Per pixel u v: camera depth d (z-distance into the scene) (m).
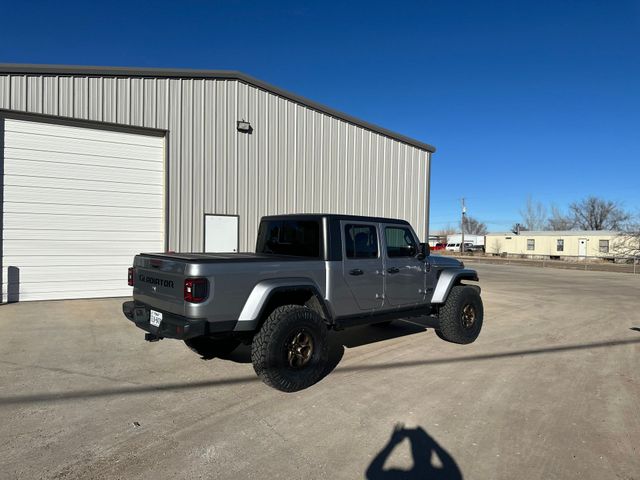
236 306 4.46
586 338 7.59
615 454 3.45
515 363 5.93
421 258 6.31
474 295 7.05
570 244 54.34
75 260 10.12
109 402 4.29
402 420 4.00
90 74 9.84
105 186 10.32
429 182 16.06
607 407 4.41
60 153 9.82
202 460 3.24
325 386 4.86
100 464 3.16
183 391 4.62
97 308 9.08
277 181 12.34
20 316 8.15
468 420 4.03
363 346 6.70
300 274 4.94
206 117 11.20
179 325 4.26
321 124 13.20
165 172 10.75
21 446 3.39
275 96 12.26
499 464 3.27
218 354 5.98
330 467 3.19
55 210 9.85
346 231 5.44
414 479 3.06
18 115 9.30
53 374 5.06
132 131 10.45
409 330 7.91
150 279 4.93
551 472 3.17
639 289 16.86
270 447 3.46
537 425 3.95
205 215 11.25
